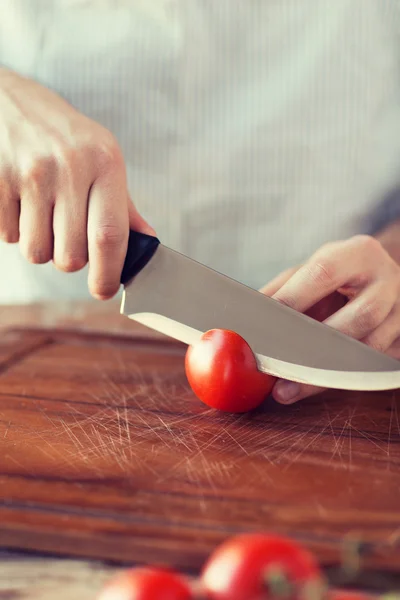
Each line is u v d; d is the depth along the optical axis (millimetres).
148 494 730
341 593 562
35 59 1507
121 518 682
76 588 627
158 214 1570
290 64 1502
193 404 983
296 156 1534
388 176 1565
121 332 1244
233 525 673
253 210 1565
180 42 1464
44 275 1600
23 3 1482
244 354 909
